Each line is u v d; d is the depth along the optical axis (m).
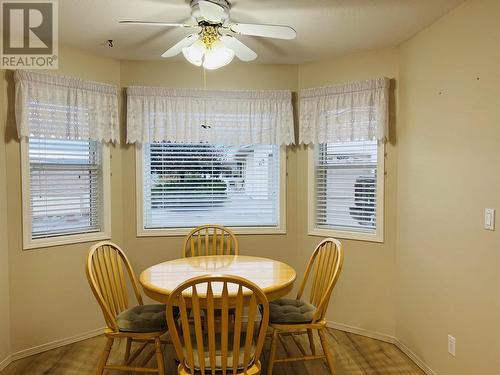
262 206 3.46
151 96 3.18
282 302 2.50
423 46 2.52
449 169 2.24
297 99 3.34
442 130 2.31
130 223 3.25
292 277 2.30
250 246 3.37
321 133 3.18
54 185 2.90
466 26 2.09
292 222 3.38
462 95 2.12
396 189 2.89
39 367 2.55
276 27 2.03
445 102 2.28
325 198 3.33
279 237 3.38
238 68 3.31
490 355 1.91
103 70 3.10
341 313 3.18
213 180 3.41
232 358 1.85
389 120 2.90
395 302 2.90
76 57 2.93
